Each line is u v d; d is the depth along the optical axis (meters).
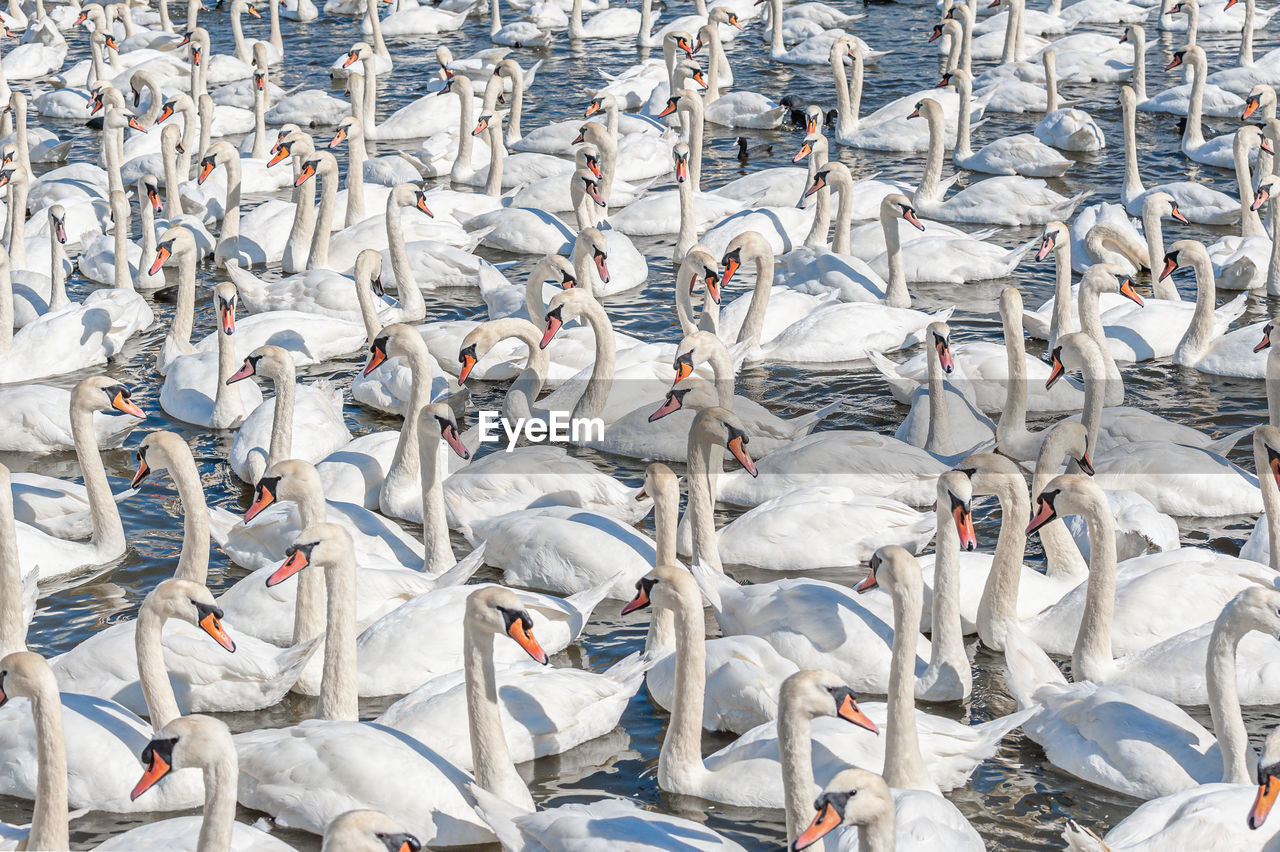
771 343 23.27
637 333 24.38
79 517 17.62
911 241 26.48
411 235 27.97
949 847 10.74
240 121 38.91
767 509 16.97
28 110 41.28
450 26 49.00
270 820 12.27
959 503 13.56
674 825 11.06
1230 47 42.78
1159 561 14.84
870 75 41.31
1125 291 20.91
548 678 13.55
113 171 31.34
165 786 12.66
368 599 15.17
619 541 16.20
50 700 10.95
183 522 18.19
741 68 43.22
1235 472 17.77
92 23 50.00
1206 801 11.08
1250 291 25.48
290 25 50.62
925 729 12.52
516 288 24.70
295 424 19.39
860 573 16.62
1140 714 12.70
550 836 11.05
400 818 11.85
